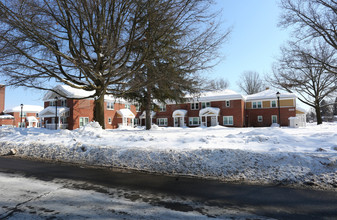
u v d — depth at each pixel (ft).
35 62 40.19
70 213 10.87
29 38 39.19
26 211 11.14
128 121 131.85
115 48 38.65
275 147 23.97
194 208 11.53
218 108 117.60
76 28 40.91
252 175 16.94
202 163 19.51
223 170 18.13
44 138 38.55
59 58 46.52
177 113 124.88
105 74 44.75
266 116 117.29
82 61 42.83
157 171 19.58
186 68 45.24
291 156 18.33
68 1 39.11
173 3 36.45
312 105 96.43
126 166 21.36
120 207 11.67
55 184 16.19
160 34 39.32
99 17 40.34
